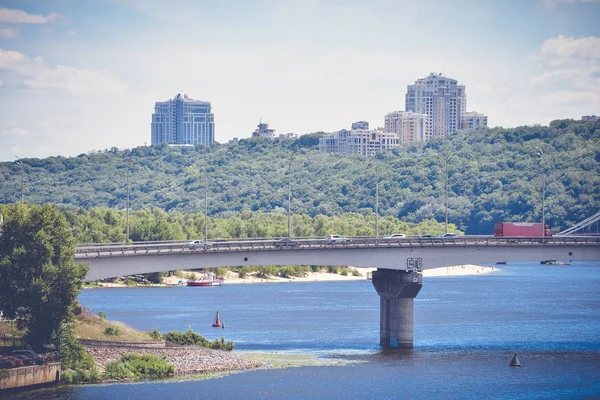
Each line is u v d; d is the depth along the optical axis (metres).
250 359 194.00
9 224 175.75
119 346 185.00
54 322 172.88
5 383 157.25
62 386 163.88
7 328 180.00
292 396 163.00
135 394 159.88
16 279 172.75
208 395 161.12
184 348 192.00
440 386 174.88
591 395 170.12
